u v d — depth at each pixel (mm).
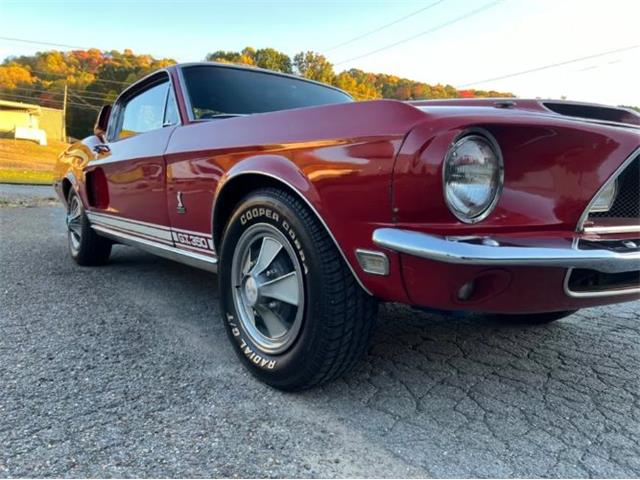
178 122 2799
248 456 1580
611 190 1859
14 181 16516
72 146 4680
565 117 1706
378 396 2014
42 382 2053
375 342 2627
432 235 1501
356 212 1669
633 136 1751
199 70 3062
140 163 2992
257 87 3162
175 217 2715
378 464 1558
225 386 2064
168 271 4215
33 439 1639
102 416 1796
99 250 4234
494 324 2975
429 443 1685
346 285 1811
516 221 1607
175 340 2580
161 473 1483
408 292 1618
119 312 3029
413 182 1503
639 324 3037
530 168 1617
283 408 1896
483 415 1888
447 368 2314
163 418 1796
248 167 2072
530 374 2273
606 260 1578
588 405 1990
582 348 2611
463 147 1506
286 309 2066
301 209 1882
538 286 1598
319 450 1624
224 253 2264
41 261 4512
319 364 1861
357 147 1661
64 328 2711
